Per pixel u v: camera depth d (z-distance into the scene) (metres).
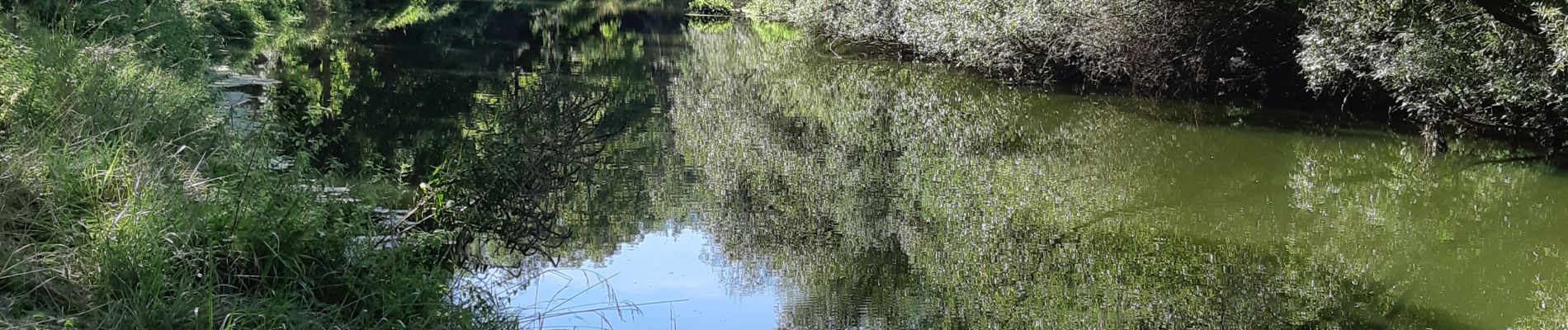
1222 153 11.34
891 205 9.14
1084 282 6.89
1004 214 8.79
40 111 5.96
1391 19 10.80
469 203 6.02
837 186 9.91
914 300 6.54
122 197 4.75
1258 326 5.97
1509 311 6.20
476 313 5.01
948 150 11.85
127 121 6.15
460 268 5.87
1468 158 10.66
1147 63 15.48
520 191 6.09
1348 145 11.68
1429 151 10.84
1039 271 7.18
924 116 14.71
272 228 4.56
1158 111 14.62
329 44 22.75
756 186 9.82
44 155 4.88
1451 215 8.43
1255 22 14.37
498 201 6.04
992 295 6.67
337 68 18.02
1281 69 14.67
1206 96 15.69
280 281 4.46
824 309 6.39
